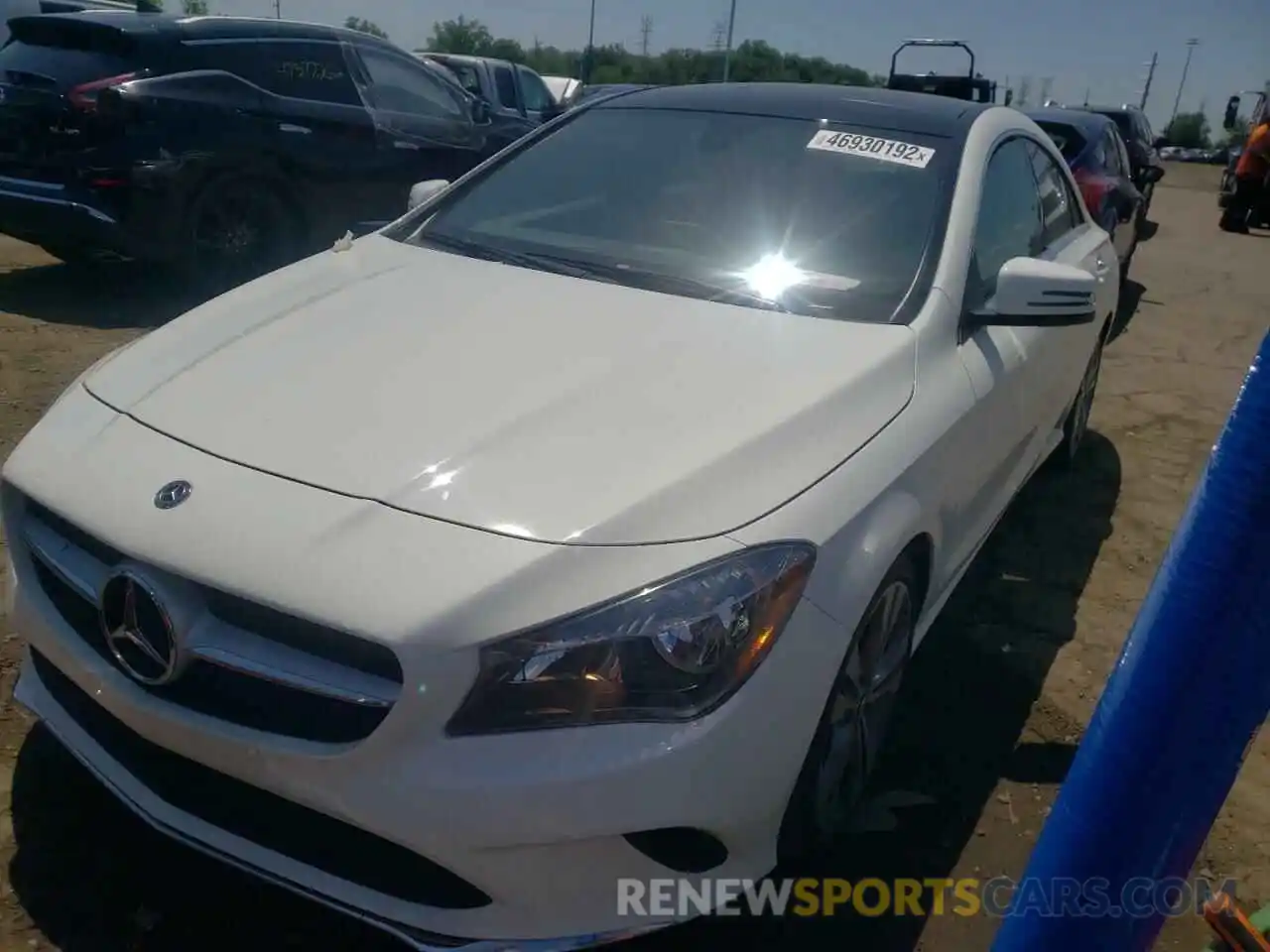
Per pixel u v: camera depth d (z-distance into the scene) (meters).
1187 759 1.27
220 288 6.69
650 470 2.04
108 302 6.60
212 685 1.95
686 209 3.14
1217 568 1.20
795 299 2.77
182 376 2.38
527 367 2.36
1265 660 1.22
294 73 6.87
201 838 2.04
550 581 1.84
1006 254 3.40
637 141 3.44
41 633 2.20
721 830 1.95
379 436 2.10
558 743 1.81
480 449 2.07
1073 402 4.52
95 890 2.29
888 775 2.85
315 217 7.05
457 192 3.47
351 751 1.82
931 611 2.86
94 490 2.09
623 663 1.83
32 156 6.18
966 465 2.78
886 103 3.49
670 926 2.06
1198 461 5.47
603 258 2.99
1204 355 7.78
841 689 2.26
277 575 1.85
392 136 7.42
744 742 1.93
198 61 6.39
